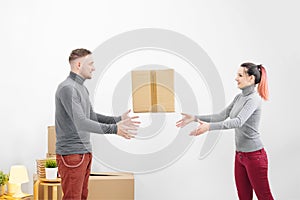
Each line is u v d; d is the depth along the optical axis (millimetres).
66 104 2139
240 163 2811
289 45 3441
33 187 2988
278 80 3443
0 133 3225
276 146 3441
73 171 2256
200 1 3410
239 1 3436
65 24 3301
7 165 3227
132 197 2795
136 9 3365
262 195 2682
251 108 2635
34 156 3260
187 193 3365
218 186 3391
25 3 3260
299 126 3445
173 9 3391
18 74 3246
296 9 3451
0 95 3227
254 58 3436
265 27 3441
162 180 3346
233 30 3430
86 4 3320
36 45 3266
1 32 3229
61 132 2275
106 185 2771
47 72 3279
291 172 3445
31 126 3260
